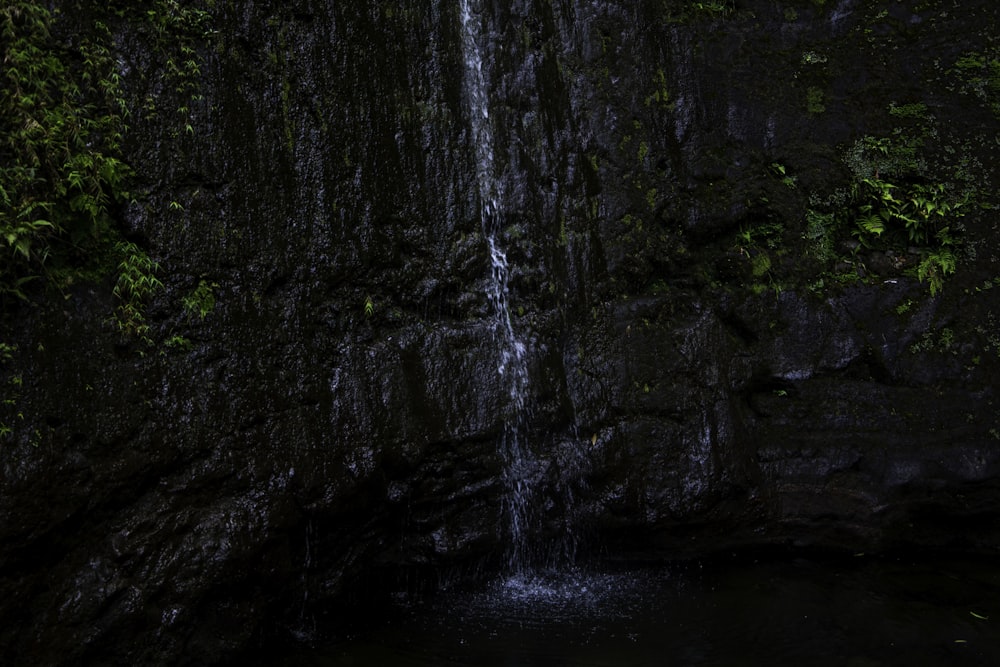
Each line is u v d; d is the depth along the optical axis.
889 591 4.59
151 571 3.56
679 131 5.46
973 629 4.11
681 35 5.48
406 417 4.44
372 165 4.52
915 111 5.46
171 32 3.80
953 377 5.32
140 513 3.59
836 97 5.53
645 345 5.20
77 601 3.35
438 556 4.57
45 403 3.31
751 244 5.54
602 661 3.79
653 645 3.96
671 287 5.43
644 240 5.35
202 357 3.82
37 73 3.34
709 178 5.48
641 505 4.98
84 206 3.46
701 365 5.26
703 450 5.11
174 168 3.78
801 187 5.54
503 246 4.99
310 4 4.30
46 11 3.38
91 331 3.49
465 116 4.92
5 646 3.15
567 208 5.16
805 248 5.54
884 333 5.41
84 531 3.43
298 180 4.23
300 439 4.06
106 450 3.48
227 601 3.77
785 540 5.28
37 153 3.31
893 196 5.47
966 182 5.41
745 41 5.54
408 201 4.67
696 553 5.16
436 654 3.88
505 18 5.11
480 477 4.68
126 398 3.56
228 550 3.73
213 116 3.92
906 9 5.49
